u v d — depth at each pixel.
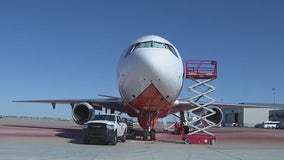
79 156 15.90
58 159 14.70
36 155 15.81
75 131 36.28
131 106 26.62
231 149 21.44
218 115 30.94
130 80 24.39
